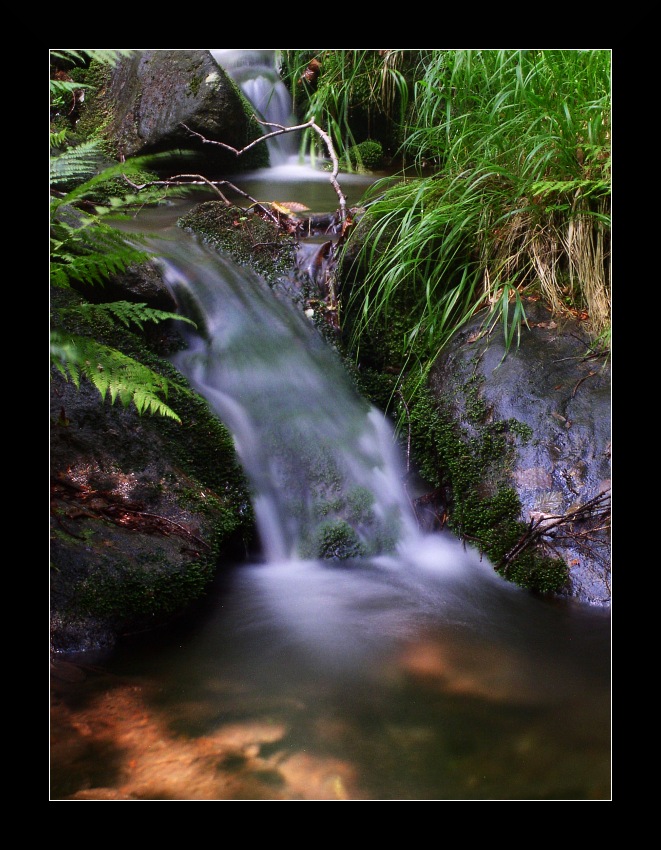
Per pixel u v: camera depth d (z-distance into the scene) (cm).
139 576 266
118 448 302
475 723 218
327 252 409
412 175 602
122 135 555
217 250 414
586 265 369
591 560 296
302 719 217
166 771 192
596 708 225
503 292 364
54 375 305
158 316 294
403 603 290
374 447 364
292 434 349
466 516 331
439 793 189
